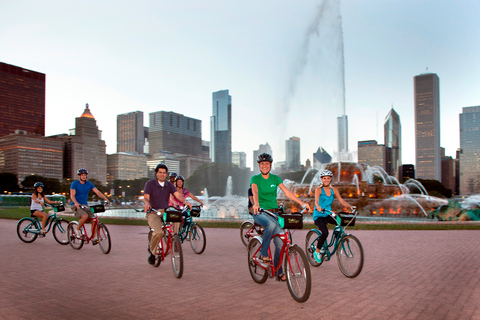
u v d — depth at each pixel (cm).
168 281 747
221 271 845
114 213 3067
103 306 582
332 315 534
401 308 567
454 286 704
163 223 870
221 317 527
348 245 783
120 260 986
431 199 2805
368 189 3086
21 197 4447
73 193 1134
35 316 537
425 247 1210
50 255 1067
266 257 690
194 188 14525
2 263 947
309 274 580
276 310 557
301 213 663
